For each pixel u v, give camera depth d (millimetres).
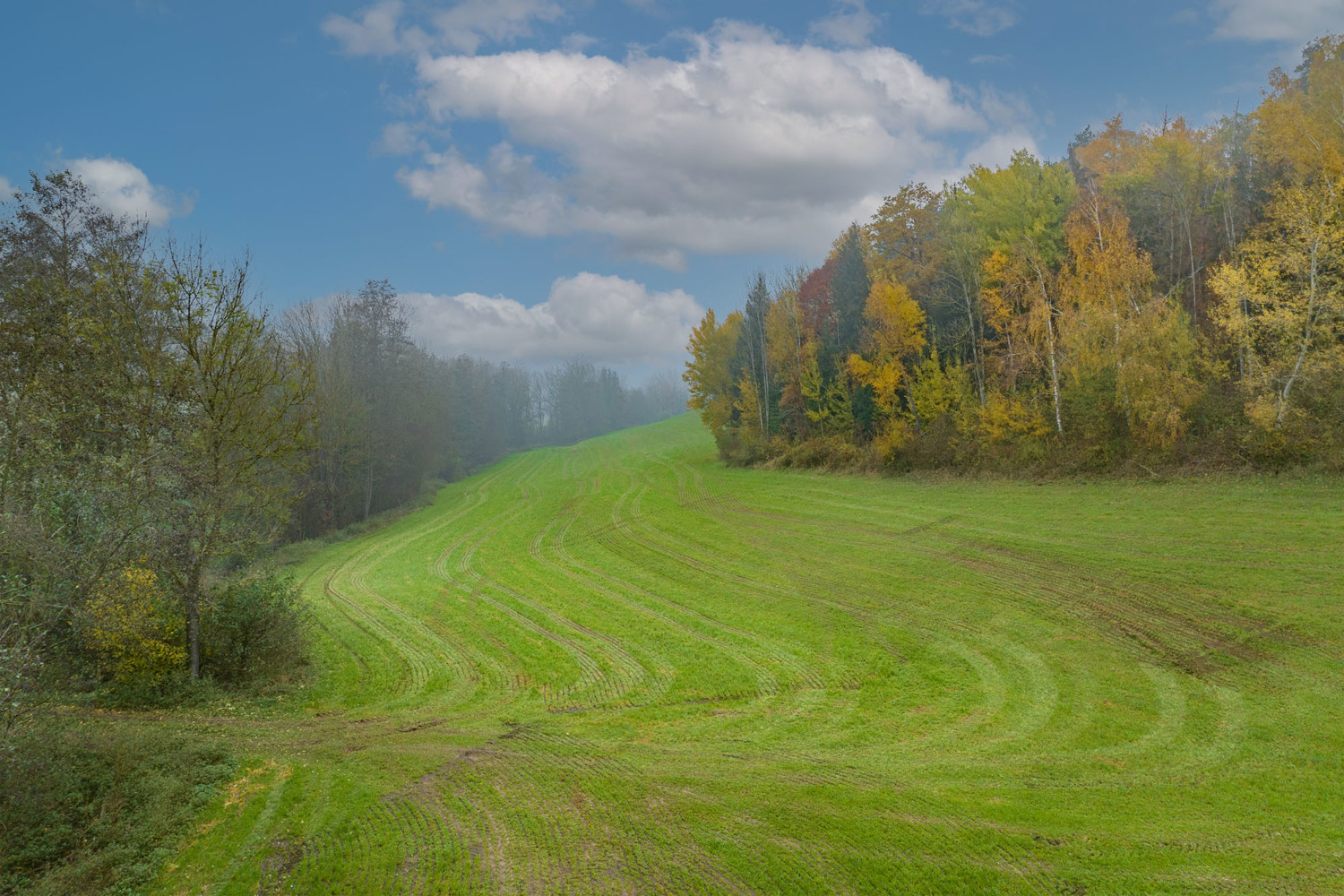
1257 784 12875
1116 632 20000
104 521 18500
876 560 29797
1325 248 29609
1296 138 33188
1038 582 24281
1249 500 27562
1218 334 34938
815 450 55250
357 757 15852
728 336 69062
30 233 25000
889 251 58969
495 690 20797
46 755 13117
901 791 13352
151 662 18828
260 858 12000
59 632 18359
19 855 11695
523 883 10961
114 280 20438
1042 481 36812
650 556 36156
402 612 29797
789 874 10883
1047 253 41219
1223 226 39812
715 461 70812
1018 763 14367
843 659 20891
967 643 20812
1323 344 30469
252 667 20891
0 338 19156
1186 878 10336
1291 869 10414
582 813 13078
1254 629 18688
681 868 11188
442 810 13359
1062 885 10312
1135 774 13602
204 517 19766
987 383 44250
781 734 16625
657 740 16641
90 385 19562
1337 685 15742
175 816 13086
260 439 21734
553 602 29766
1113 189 44719
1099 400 35781
